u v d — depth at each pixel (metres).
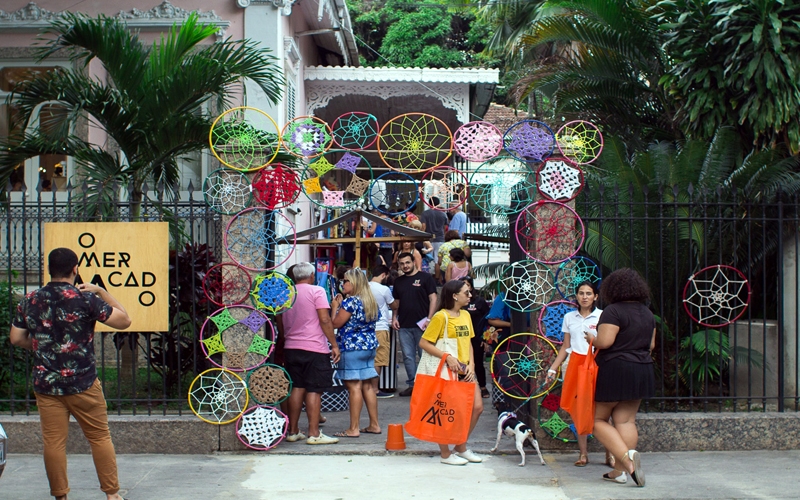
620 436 6.11
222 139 7.51
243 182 7.25
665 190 8.41
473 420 6.81
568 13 10.73
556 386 7.13
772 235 8.43
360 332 7.61
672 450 7.24
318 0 13.30
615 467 6.24
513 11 14.45
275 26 11.64
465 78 14.53
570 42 11.08
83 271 7.05
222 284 7.23
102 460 5.50
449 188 7.78
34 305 5.37
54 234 7.06
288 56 12.59
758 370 8.45
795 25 8.38
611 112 11.14
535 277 7.30
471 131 7.34
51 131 8.50
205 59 8.52
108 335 10.47
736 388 8.73
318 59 17.42
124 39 8.66
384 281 10.85
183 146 8.76
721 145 8.49
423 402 6.64
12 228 10.27
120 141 8.77
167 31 11.59
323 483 6.19
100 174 8.38
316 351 7.34
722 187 8.30
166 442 7.13
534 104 14.48
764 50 8.41
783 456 7.04
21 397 8.12
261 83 9.16
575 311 6.82
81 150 8.63
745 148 9.14
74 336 5.36
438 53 27.27
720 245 7.44
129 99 8.57
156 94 8.41
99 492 5.95
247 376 7.20
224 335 7.21
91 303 5.42
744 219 7.48
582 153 7.39
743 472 6.51
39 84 8.49
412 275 10.02
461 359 6.64
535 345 7.24
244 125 7.38
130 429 7.12
